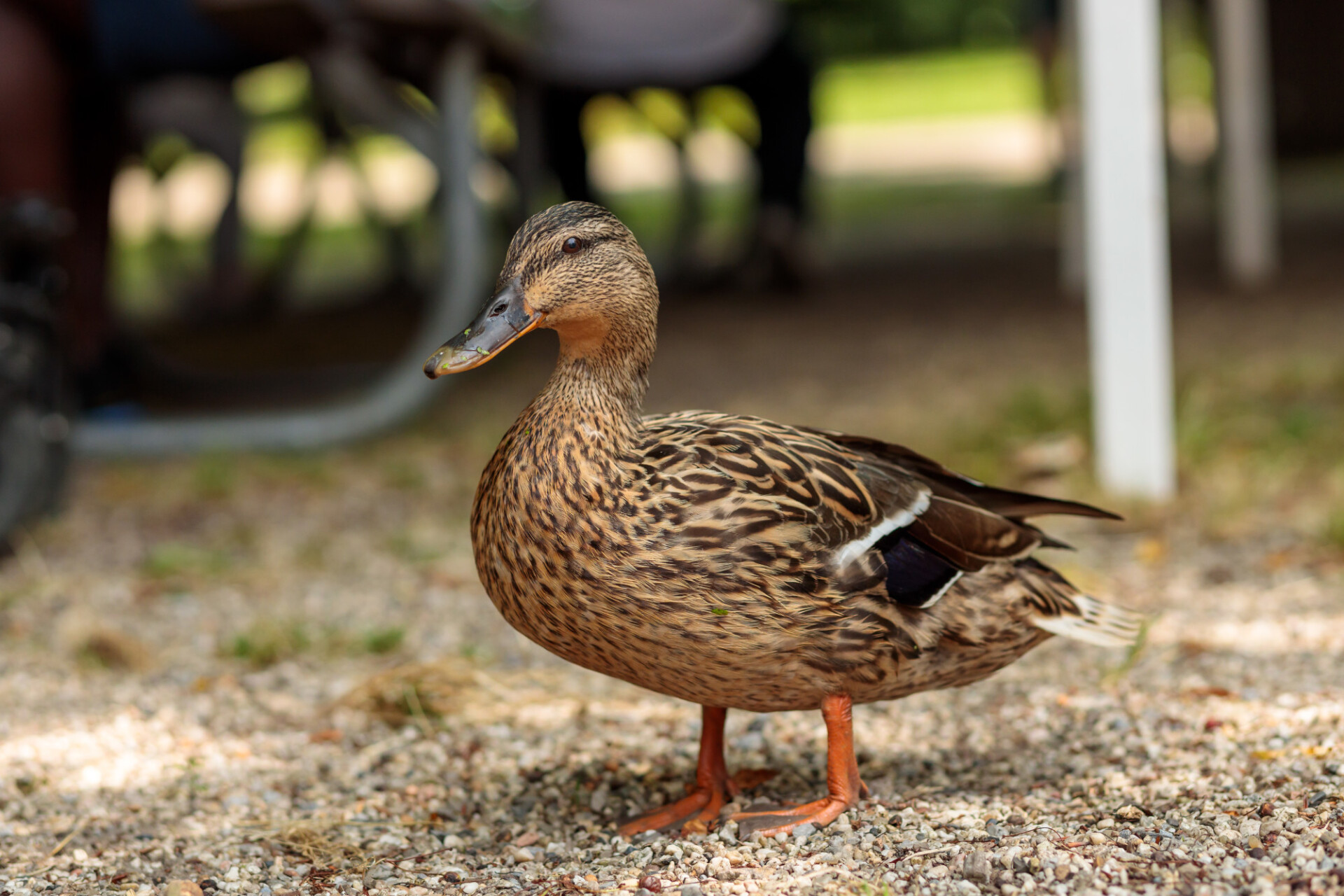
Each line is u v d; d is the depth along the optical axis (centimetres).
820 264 1202
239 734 345
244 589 484
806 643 252
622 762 319
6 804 299
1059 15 1373
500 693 365
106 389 770
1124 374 523
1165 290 520
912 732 330
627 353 266
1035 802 276
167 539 553
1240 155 963
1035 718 332
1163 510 511
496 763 321
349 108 743
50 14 621
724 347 903
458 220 655
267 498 611
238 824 288
